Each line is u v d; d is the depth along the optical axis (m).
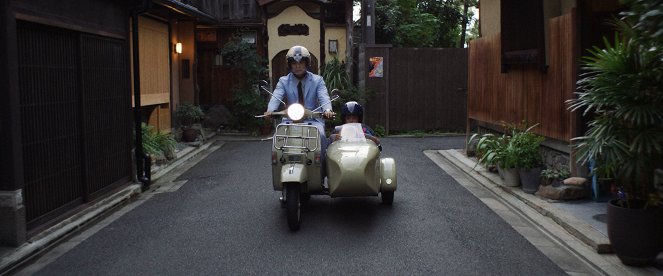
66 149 6.20
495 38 9.59
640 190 4.72
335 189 5.84
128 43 8.09
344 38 17.31
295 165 5.91
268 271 4.68
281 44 16.97
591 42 6.61
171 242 5.57
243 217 6.53
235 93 15.64
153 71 11.69
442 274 4.59
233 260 4.98
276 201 7.37
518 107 8.58
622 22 4.84
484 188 8.16
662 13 3.15
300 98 6.71
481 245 5.37
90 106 6.79
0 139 5.00
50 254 5.26
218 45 16.84
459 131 15.44
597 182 6.54
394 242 5.47
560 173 6.95
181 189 8.34
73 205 6.37
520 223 6.19
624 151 4.57
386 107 15.13
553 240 5.54
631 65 4.53
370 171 5.89
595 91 4.75
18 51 5.23
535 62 7.55
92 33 6.79
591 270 4.68
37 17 5.43
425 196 7.59
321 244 5.42
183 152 11.62
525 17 7.84
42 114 5.66
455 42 21.27
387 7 18.56
